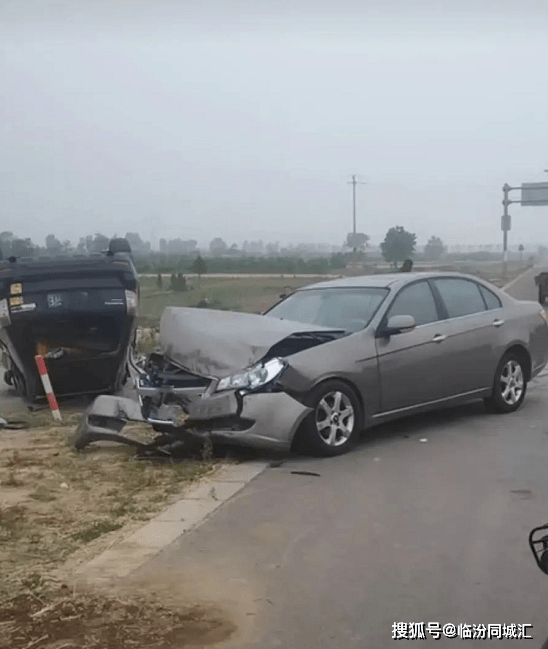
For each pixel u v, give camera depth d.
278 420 5.65
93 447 6.35
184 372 6.06
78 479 5.41
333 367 5.84
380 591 3.58
